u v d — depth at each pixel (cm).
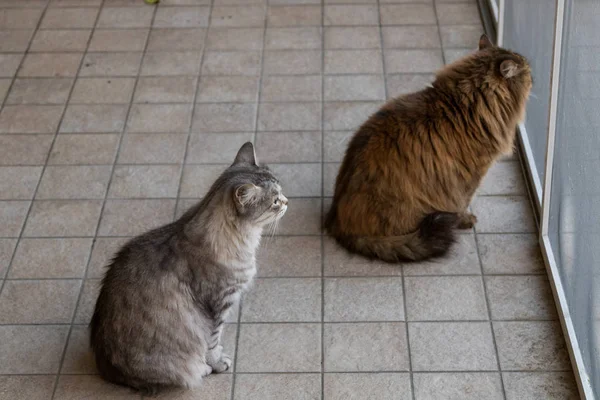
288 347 154
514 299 160
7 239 173
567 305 155
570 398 146
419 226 165
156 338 140
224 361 151
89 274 167
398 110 162
